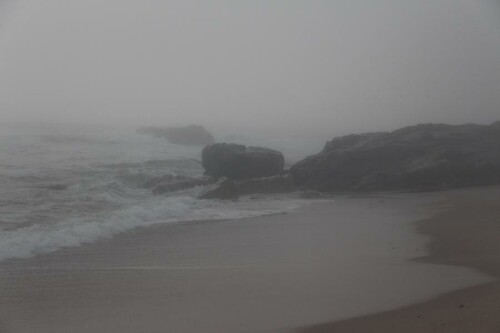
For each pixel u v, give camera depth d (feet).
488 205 58.03
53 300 25.48
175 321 22.80
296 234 43.14
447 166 76.18
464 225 45.93
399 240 40.09
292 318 23.03
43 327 22.13
